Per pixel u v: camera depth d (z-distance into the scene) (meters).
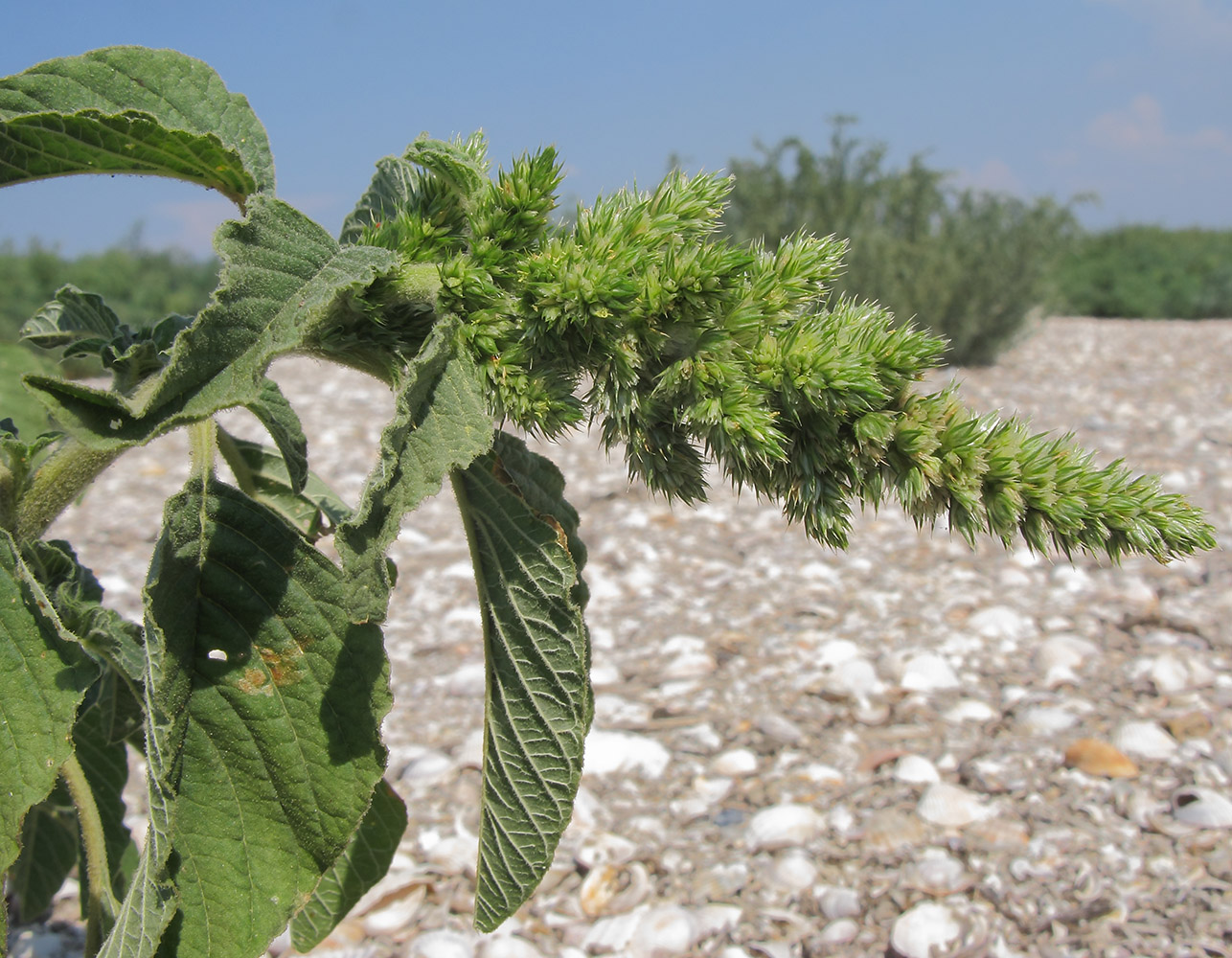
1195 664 0.56
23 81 0.22
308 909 0.28
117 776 0.31
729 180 0.21
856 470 0.20
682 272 0.20
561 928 0.40
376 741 0.22
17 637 0.21
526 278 0.20
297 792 0.22
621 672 0.59
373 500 0.19
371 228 0.22
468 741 0.51
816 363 0.20
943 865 0.41
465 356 0.20
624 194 0.21
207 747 0.22
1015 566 0.74
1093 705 0.53
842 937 0.38
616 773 0.48
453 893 0.41
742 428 0.20
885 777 0.47
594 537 0.82
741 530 0.84
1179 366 1.69
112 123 0.21
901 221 1.86
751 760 0.49
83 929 0.40
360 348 0.21
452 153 0.21
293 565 0.22
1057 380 1.54
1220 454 1.03
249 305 0.19
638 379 0.21
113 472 1.04
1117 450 1.05
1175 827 0.43
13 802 0.20
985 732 0.51
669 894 0.41
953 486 0.20
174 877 0.21
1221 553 0.74
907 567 0.75
